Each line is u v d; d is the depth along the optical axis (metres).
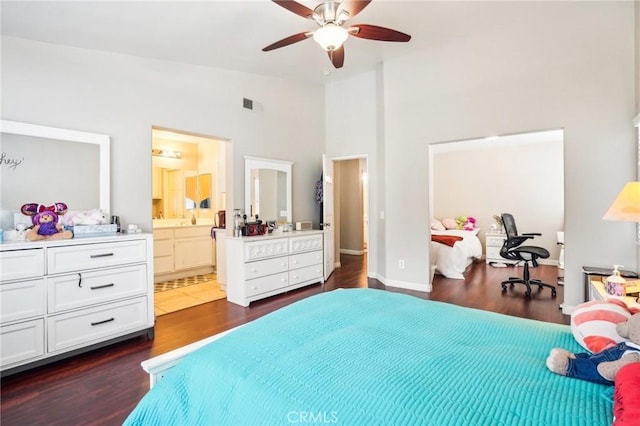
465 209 7.11
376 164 5.10
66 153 2.82
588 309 1.39
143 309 2.85
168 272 4.95
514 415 0.88
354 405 0.94
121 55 3.18
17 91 2.58
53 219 2.56
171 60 3.52
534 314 3.41
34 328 2.28
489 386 1.03
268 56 3.77
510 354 1.27
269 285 4.06
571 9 3.29
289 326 1.52
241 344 1.34
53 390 2.07
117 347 2.73
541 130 3.49
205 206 6.02
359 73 5.06
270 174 4.68
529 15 3.35
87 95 2.96
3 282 2.16
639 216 2.16
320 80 5.16
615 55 3.13
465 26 3.53
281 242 4.20
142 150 3.33
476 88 3.87
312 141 5.39
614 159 3.15
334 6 2.22
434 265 5.34
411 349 1.30
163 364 1.36
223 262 4.41
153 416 1.16
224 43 3.22
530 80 3.54
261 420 0.96
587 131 3.26
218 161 5.76
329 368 1.14
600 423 0.83
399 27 3.44
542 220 6.30
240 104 4.30
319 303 1.88
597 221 3.22
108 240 2.64
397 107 4.47
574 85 3.32
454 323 1.60
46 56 2.73
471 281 4.87
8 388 2.10
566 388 1.02
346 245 7.75
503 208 6.69
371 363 1.18
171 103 3.57
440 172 7.36
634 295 2.25
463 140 4.03
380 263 5.00
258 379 1.09
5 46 2.53
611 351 1.12
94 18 2.44
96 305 2.57
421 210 4.33
